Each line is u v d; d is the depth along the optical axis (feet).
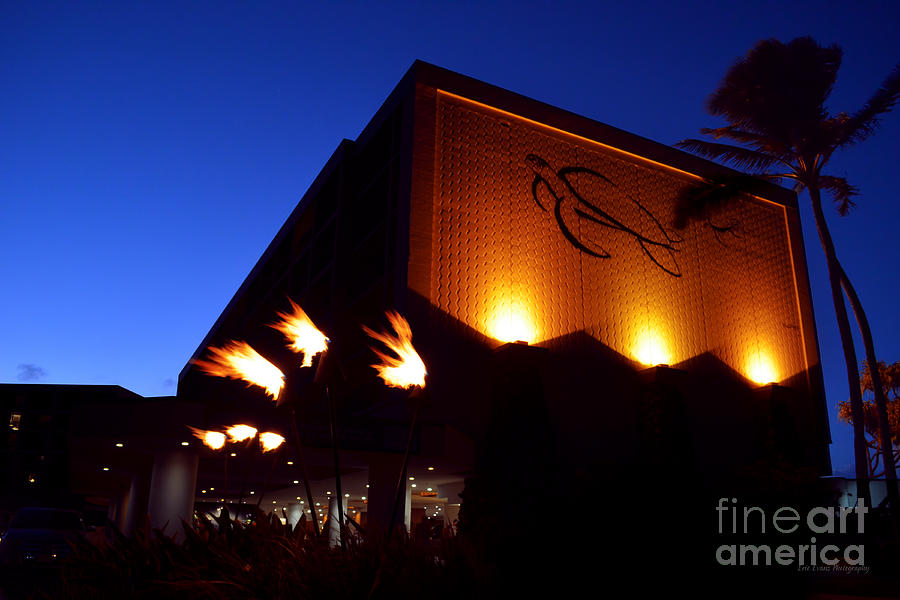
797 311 118.42
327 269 108.88
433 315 83.05
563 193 98.12
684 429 92.63
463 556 13.25
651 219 105.91
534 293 91.15
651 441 91.30
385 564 13.65
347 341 102.78
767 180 98.89
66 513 55.88
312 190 123.95
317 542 15.10
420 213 85.97
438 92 93.35
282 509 138.62
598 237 99.40
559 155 100.07
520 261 91.45
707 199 97.45
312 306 116.16
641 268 102.32
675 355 101.81
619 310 98.12
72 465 90.84
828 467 111.55
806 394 114.73
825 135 91.56
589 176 101.71
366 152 107.55
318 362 18.63
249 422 65.77
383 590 13.24
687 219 99.14
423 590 12.89
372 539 14.83
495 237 90.58
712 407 103.09
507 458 77.10
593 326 94.94
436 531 15.60
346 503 126.41
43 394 259.80
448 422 79.46
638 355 97.81
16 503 245.65
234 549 16.02
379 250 103.40
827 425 114.01
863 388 160.66
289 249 142.31
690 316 105.40
